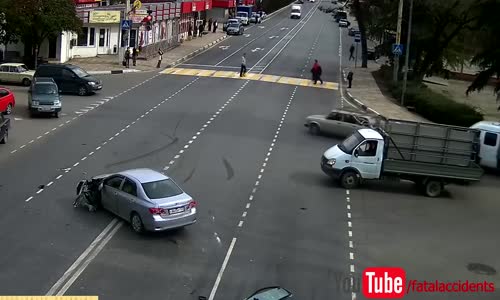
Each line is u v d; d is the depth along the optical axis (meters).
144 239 16.06
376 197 21.33
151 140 26.64
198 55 58.53
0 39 42.84
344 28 97.00
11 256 14.53
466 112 35.75
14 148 24.22
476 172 21.98
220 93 39.53
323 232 17.48
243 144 27.08
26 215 17.19
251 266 14.86
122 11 52.22
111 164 22.67
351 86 46.47
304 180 22.53
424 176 21.95
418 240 17.45
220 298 13.16
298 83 46.12
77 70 36.88
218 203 19.23
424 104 37.66
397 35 42.81
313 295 13.54
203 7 77.88
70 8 43.78
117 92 37.69
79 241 15.67
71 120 29.75
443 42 49.06
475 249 17.08
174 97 37.09
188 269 14.48
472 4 42.31
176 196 16.39
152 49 54.19
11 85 38.97
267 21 102.44
